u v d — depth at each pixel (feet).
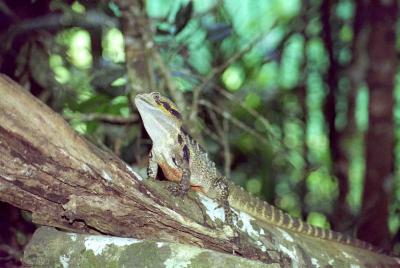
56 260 16.89
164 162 21.67
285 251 19.65
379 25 40.42
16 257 27.50
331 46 45.83
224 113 30.58
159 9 35.35
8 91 13.92
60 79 29.04
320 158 48.32
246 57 43.37
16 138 14.28
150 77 27.58
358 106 50.49
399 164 47.01
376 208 39.14
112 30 30.55
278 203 44.98
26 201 16.10
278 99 46.37
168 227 17.46
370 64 40.83
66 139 14.97
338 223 42.34
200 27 30.25
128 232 17.51
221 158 37.99
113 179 15.92
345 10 47.93
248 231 19.29
